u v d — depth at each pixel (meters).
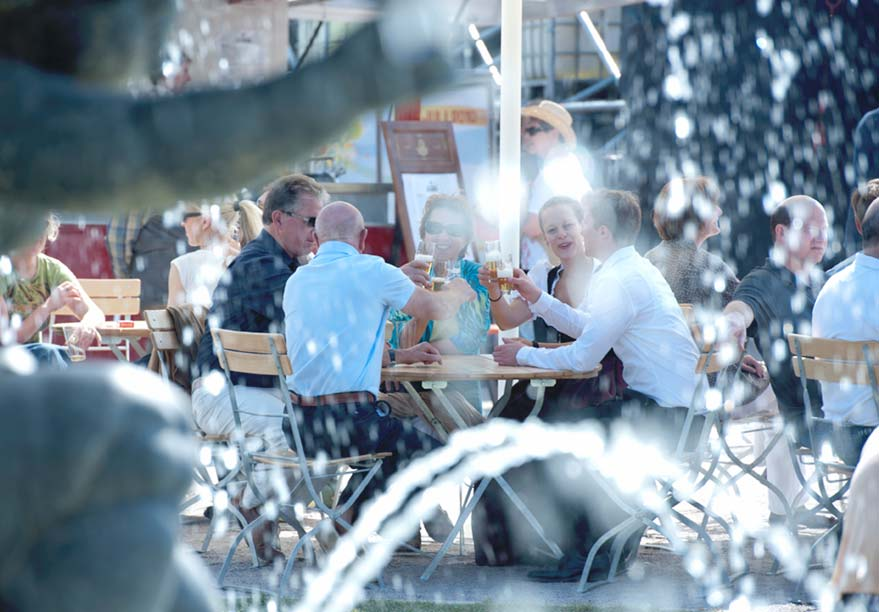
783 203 17.84
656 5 35.66
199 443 16.53
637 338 16.03
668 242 19.70
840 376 15.06
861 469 7.99
